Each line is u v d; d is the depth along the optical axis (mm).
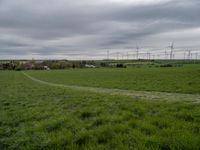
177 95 16609
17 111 10680
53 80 52312
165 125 6602
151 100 13148
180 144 4828
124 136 5707
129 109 9617
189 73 43625
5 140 6355
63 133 6418
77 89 25078
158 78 37125
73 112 9641
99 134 6051
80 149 5203
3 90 25125
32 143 5887
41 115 9242
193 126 6270
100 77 52531
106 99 13672
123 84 30359
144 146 4910
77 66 195875
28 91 22797
